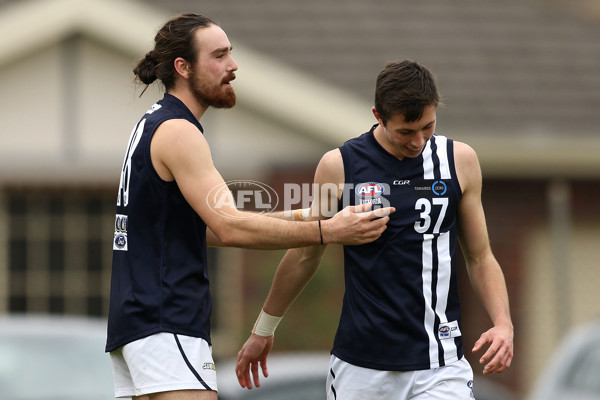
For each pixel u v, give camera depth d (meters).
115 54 51.19
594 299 52.66
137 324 18.08
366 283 19.09
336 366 19.50
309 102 51.22
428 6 58.22
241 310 51.38
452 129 51.75
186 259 18.36
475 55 55.50
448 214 19.14
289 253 20.30
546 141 51.59
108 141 51.12
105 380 27.81
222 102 18.84
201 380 18.06
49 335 29.28
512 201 52.78
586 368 35.66
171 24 18.77
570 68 55.59
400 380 19.06
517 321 52.34
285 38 54.22
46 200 51.97
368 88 52.19
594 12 70.62
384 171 19.16
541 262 52.59
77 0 50.53
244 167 51.41
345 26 55.59
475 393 38.62
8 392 27.12
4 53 50.44
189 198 18.09
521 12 58.94
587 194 52.97
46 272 52.16
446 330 19.09
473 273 20.02
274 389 31.03
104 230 52.06
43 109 51.03
